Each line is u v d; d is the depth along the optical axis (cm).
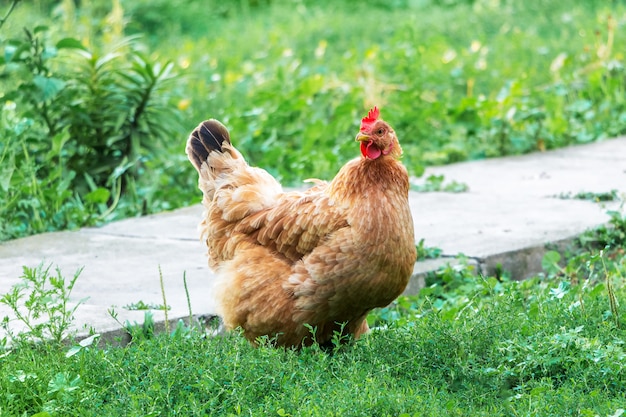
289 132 1460
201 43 2178
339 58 1955
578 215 1065
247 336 706
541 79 1780
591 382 612
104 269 924
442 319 710
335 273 656
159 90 1273
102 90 1255
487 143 1451
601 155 1397
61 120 1252
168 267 928
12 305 675
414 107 1552
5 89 1390
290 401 576
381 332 673
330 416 548
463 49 1947
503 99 1530
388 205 662
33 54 1238
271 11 2666
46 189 1129
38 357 639
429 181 1250
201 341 655
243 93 1706
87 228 1102
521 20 2336
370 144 666
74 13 2017
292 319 676
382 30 2308
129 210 1194
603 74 1709
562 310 714
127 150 1284
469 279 866
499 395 609
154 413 559
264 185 743
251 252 699
